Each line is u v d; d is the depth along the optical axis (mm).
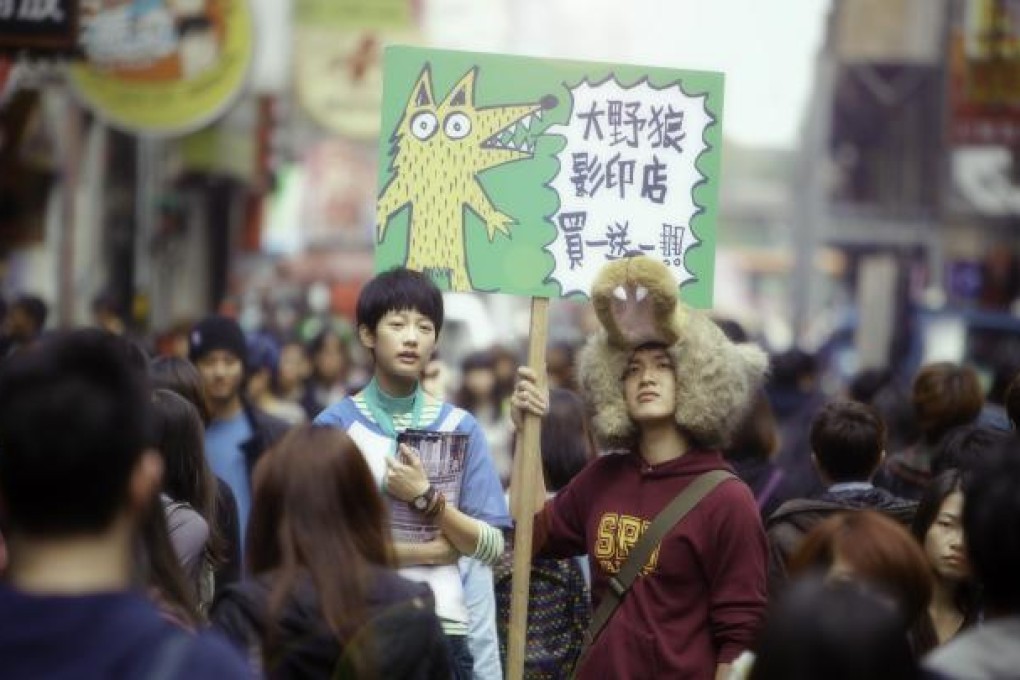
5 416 4219
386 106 8422
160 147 32719
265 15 31031
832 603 4266
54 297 25797
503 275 8422
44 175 22484
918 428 11250
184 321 18531
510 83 8469
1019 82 23938
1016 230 54750
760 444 10125
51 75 19328
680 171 8539
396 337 7770
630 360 7668
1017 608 4875
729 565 7387
